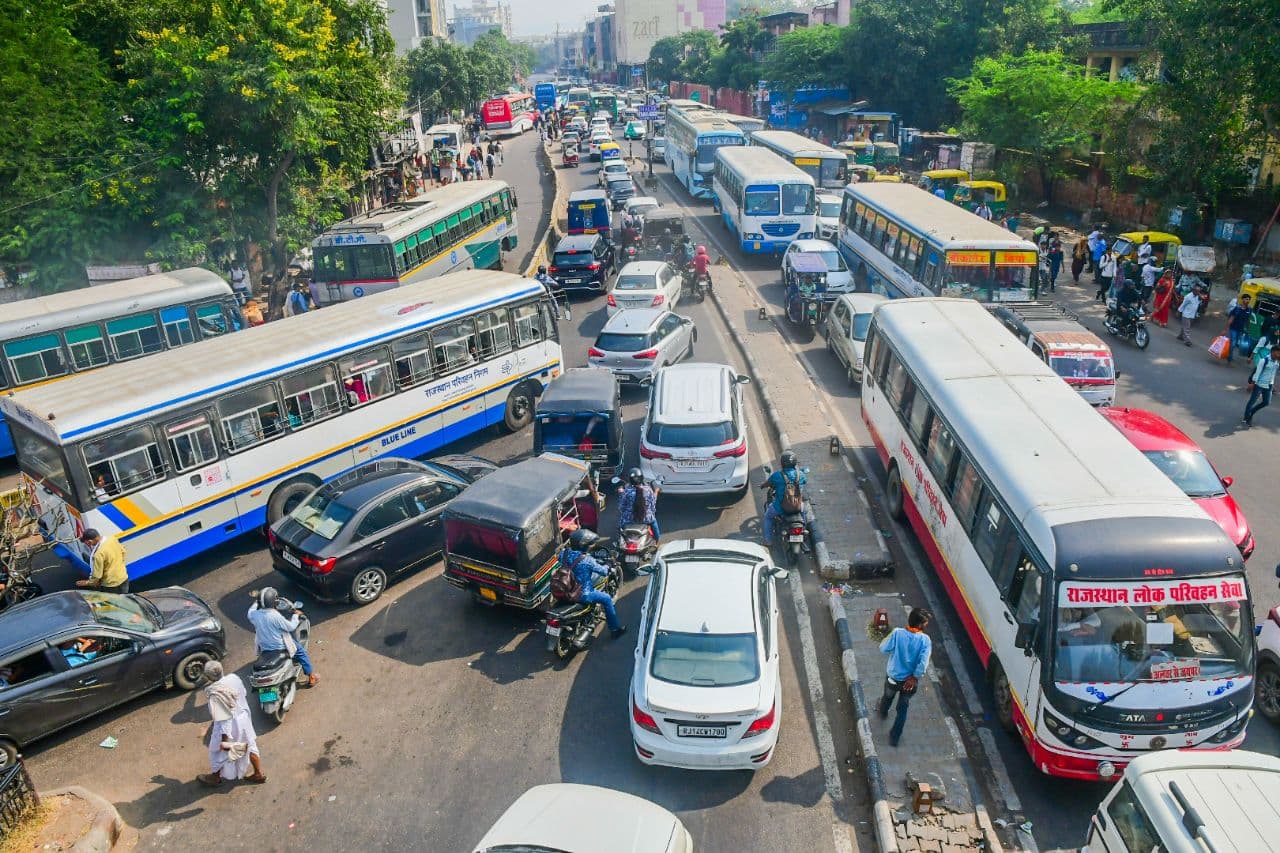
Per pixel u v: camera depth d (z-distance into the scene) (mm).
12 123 21719
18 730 9469
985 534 9781
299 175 27594
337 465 14930
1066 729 7875
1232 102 25250
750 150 36938
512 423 18250
